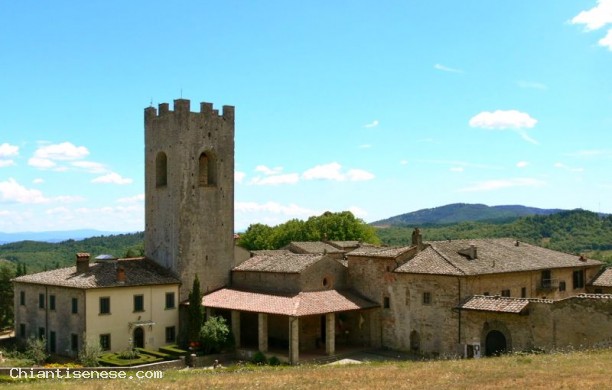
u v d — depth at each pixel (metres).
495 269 66.06
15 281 74.56
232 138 78.88
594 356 44.59
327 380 40.00
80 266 69.38
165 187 75.12
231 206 78.25
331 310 65.25
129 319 67.31
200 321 68.50
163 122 75.75
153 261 75.56
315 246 110.00
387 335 69.44
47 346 69.25
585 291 78.94
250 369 51.97
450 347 62.56
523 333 55.69
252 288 73.88
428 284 65.19
